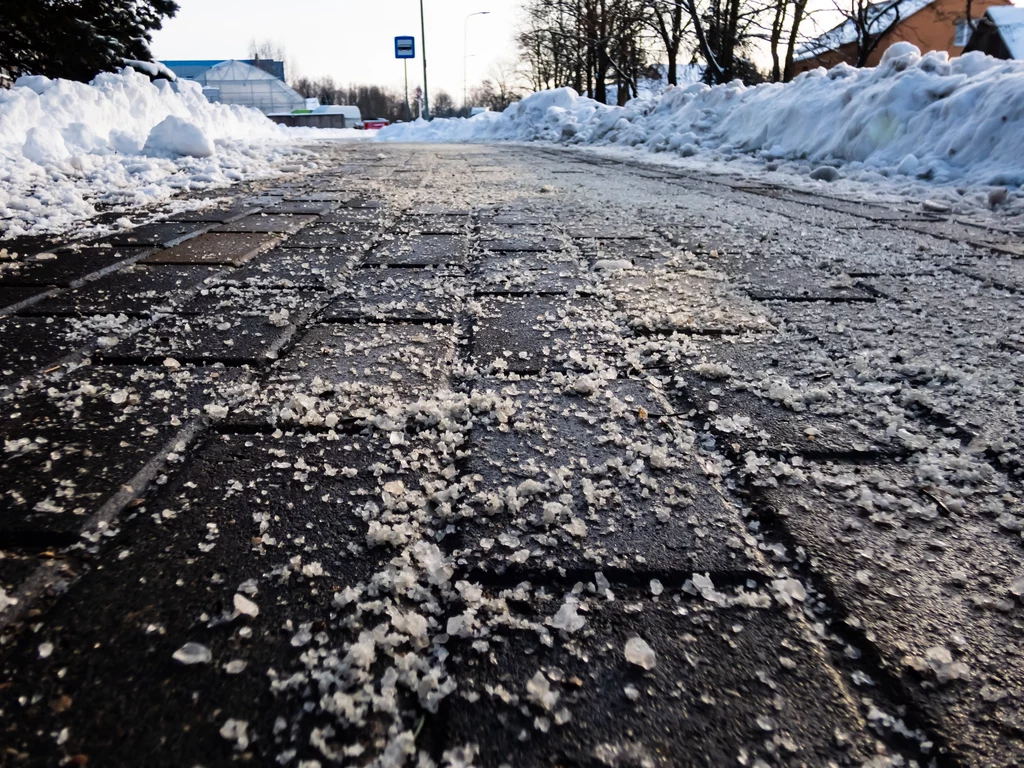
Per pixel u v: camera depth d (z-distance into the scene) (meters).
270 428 1.43
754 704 0.80
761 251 3.27
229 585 0.97
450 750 0.73
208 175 6.40
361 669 0.83
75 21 11.51
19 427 1.40
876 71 7.86
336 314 2.22
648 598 0.96
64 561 1.01
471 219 4.23
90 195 4.96
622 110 15.37
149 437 1.37
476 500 1.18
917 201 5.25
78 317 2.15
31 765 0.71
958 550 1.07
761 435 1.42
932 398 1.58
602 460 1.32
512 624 0.91
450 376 1.74
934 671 0.84
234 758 0.72
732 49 18.56
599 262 2.94
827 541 1.09
